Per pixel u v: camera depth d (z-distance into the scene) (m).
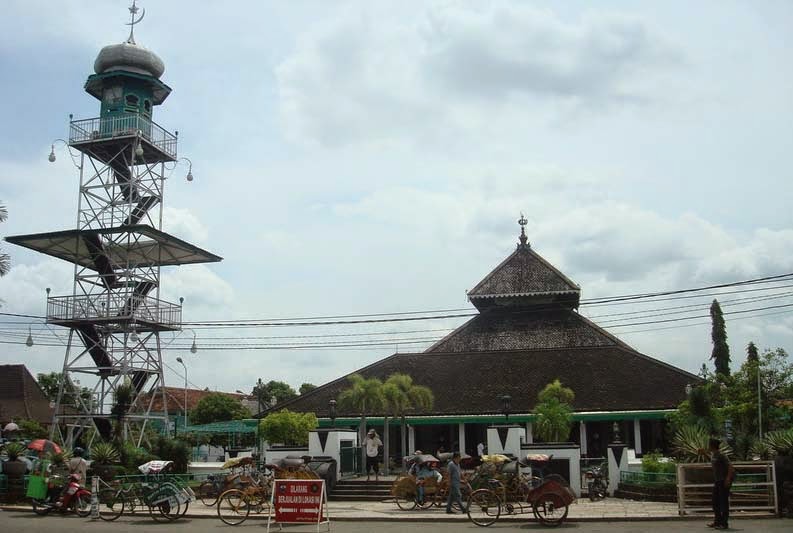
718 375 39.12
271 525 20.77
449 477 23.27
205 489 28.48
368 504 26.86
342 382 45.94
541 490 20.52
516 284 52.25
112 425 39.03
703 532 18.33
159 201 43.06
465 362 45.88
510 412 40.22
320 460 29.73
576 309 52.53
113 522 21.78
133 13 44.28
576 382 41.66
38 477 24.05
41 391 60.19
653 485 26.42
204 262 45.16
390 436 43.84
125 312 39.03
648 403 38.88
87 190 41.97
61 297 39.91
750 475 22.05
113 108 42.53
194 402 89.81
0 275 23.23
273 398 96.44
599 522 20.89
